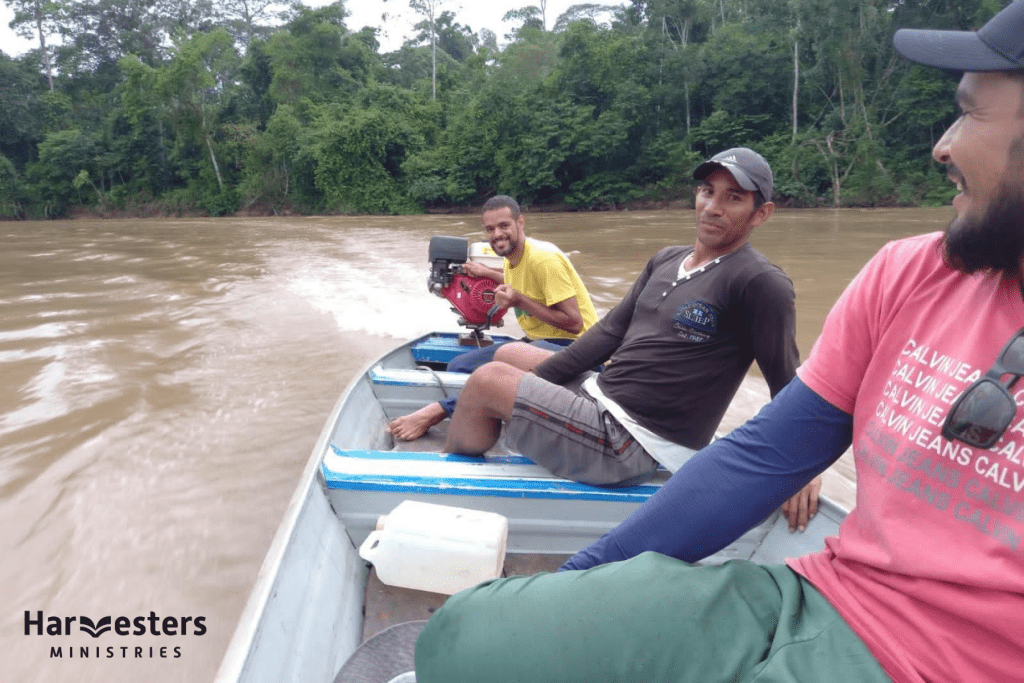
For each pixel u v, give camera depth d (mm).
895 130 29656
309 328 6594
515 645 925
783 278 1865
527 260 3244
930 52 800
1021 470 767
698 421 2010
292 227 22906
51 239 19672
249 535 2908
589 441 2008
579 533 2039
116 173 39625
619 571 974
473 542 1677
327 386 4805
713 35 35469
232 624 2396
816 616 914
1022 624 754
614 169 32312
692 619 911
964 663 798
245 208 35625
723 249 1972
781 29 33750
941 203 26922
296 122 35094
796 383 1033
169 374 5102
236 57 42000
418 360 3920
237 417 4211
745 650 890
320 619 1602
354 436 2627
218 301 8039
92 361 5484
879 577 888
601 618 919
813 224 19141
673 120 33062
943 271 889
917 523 848
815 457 1020
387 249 14094
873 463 911
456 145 33062
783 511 1869
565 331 3342
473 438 2215
